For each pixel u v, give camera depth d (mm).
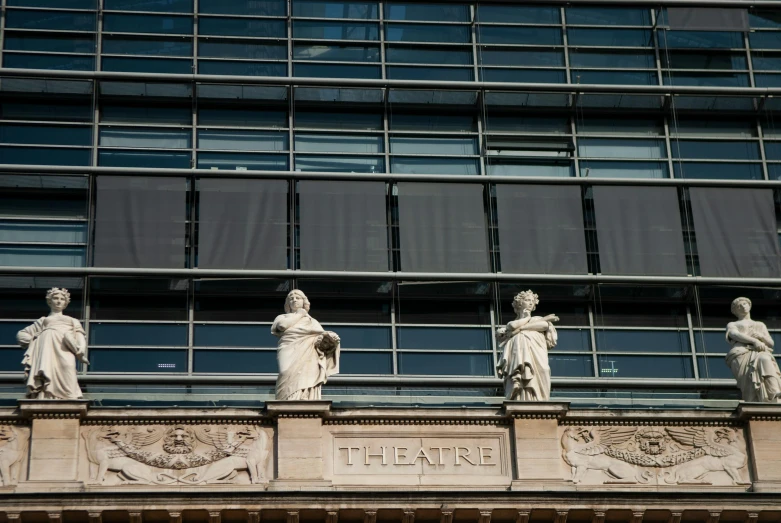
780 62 54781
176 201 51062
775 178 53688
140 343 49844
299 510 41000
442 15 54594
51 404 42000
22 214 51188
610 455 43125
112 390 48969
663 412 43469
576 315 51375
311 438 42375
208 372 49625
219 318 50375
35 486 41281
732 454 43438
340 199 51469
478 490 41594
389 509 41219
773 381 44219
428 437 42844
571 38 54719
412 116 53375
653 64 54688
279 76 53281
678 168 53562
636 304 51625
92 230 50719
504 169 52938
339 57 53750
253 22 53812
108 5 53531
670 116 54156
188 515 40938
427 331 50625
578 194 52250
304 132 52844
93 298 50281
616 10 54906
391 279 50625
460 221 51656
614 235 51844
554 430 43000
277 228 51031
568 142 53344
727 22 54562
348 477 42281
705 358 51062
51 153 51969
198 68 53156
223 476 42062
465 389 49375
